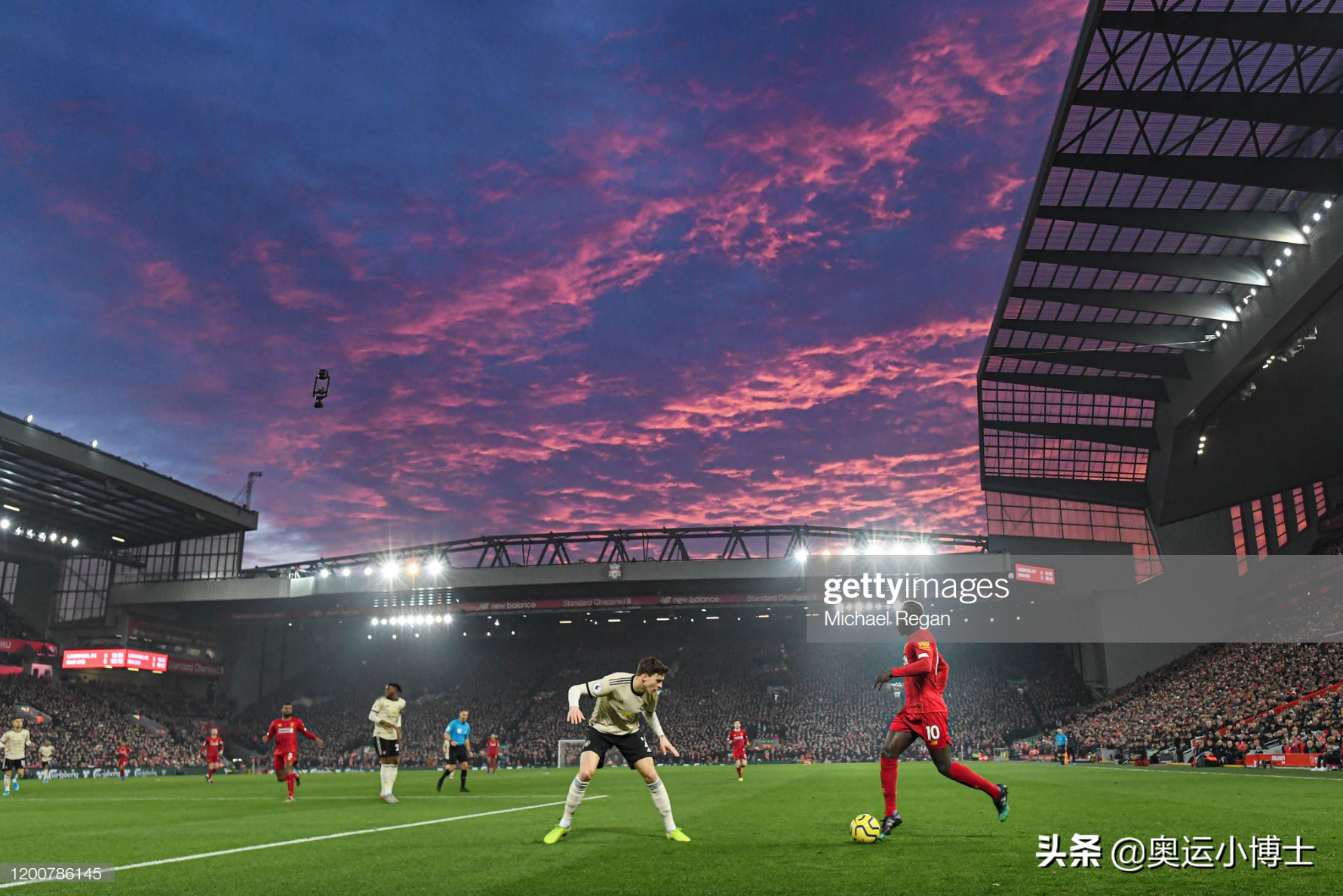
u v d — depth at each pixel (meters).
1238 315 46.62
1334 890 5.46
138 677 75.56
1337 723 33.88
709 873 6.23
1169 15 31.47
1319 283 38.84
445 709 81.19
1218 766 35.19
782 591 74.19
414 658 93.31
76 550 74.38
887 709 72.25
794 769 36.84
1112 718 56.03
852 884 5.76
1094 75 34.25
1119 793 15.15
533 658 89.94
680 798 15.34
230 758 70.81
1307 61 32.47
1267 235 40.03
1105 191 40.47
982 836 8.26
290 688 88.19
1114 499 67.19
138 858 7.41
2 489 62.59
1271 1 30.52
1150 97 34.66
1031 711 69.94
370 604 78.69
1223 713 45.28
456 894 5.57
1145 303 47.25
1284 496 56.78
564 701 79.62
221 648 82.31
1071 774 26.73
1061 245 44.47
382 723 15.66
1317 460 52.00
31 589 75.06
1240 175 36.91
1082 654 74.00
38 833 10.14
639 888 5.71
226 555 76.25
